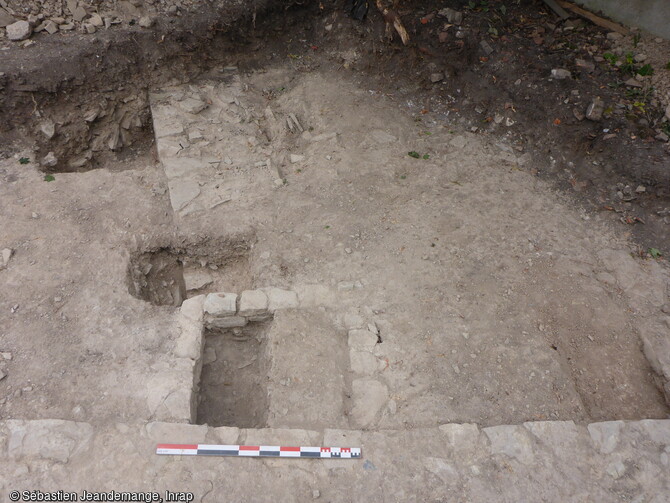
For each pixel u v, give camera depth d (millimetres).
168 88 6000
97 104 5609
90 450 3002
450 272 4270
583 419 3396
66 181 4805
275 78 6469
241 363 4039
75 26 5699
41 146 5316
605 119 5125
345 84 6379
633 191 4828
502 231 4652
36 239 4215
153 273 4488
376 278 4188
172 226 4484
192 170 4996
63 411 3188
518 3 6344
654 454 3166
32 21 5504
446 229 4637
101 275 4027
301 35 6871
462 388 3506
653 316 4023
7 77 5062
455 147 5539
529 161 5387
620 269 4371
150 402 3262
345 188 4973
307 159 5301
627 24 5941
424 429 3229
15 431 3016
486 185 5117
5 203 4477
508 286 4195
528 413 3408
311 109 5953
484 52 5840
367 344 3699
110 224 4441
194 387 3480
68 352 3494
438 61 6074
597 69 5512
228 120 5699
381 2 6086
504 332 3861
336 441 3137
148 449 3033
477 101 5848
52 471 2898
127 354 3516
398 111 5969
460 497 2965
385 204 4852
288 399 3367
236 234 4484
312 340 3705
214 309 3830
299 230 4539
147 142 6004
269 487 2939
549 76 5520
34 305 3752
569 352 3814
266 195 4824
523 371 3625
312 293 4027
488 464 3100
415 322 3885
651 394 3633
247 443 3098
